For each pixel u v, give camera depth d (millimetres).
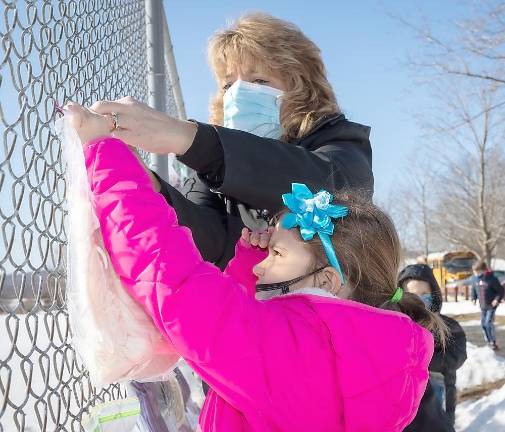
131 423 1501
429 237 42344
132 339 1376
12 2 1347
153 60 3352
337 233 1811
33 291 1411
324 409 1524
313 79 2367
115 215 1382
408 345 1658
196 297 1373
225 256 2201
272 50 2338
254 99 2326
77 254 1314
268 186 1888
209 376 1430
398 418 1637
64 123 1356
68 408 1534
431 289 4539
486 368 8289
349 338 1571
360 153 2209
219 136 1821
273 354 1469
